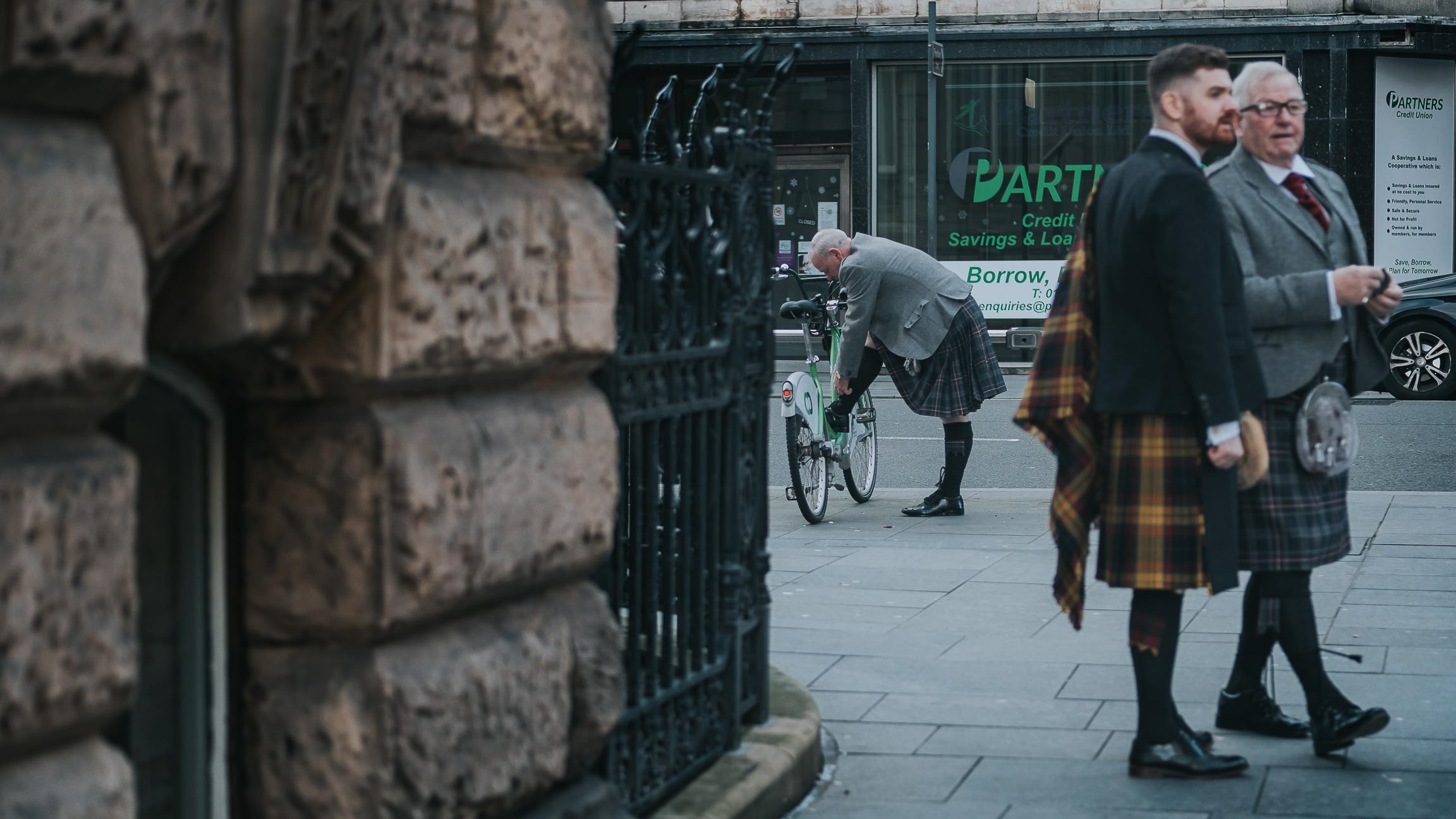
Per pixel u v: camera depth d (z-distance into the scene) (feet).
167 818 7.50
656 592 11.58
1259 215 14.01
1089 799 12.85
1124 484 13.08
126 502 5.92
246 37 6.25
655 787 11.52
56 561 5.57
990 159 65.82
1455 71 66.80
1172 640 13.39
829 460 28.50
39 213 5.37
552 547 8.73
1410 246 66.59
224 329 6.57
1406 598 20.26
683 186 11.98
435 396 8.03
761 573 13.70
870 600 20.75
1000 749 14.25
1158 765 13.39
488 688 8.13
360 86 6.79
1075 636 18.57
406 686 7.52
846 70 67.10
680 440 12.25
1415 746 14.20
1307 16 64.28
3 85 5.29
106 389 5.77
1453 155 66.90
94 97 5.67
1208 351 12.41
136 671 6.02
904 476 35.81
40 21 5.18
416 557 7.49
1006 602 20.59
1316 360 13.84
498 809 8.38
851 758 14.10
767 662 13.76
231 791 7.66
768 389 13.96
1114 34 64.28
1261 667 14.67
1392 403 48.26
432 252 7.55
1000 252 65.98
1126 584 13.07
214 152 6.11
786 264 68.18
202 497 7.56
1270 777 13.42
